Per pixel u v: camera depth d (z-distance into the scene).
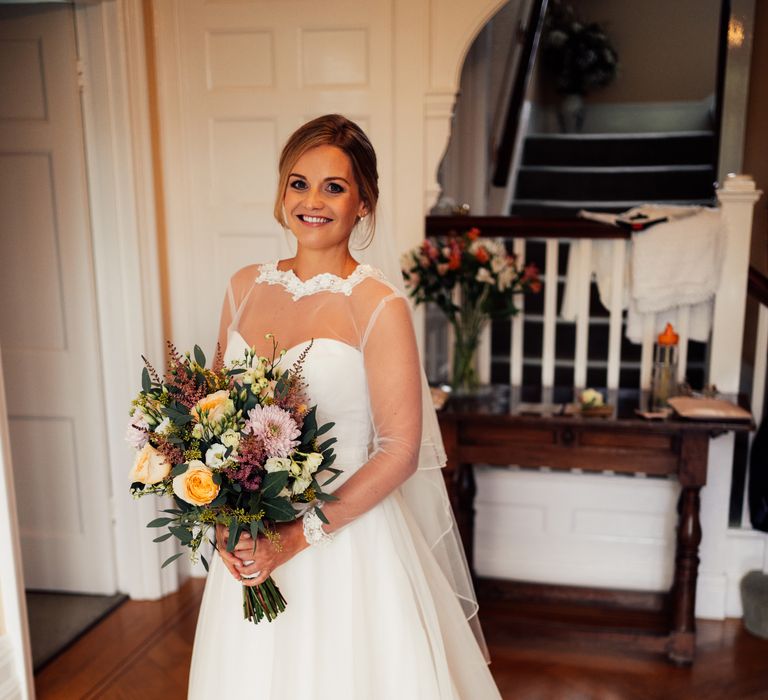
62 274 3.28
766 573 3.35
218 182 3.45
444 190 5.31
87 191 3.23
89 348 3.32
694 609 2.99
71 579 3.53
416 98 3.25
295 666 1.78
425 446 2.02
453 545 2.17
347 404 1.76
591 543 3.45
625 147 6.35
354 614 1.77
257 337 1.85
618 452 2.97
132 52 3.16
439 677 1.86
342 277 1.83
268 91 3.35
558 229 3.30
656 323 3.37
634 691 2.84
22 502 3.50
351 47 3.27
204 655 1.90
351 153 1.75
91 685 2.86
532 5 5.62
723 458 3.24
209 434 1.56
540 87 7.23
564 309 3.45
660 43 7.21
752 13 4.51
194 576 3.71
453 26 3.18
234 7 3.31
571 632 3.12
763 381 3.32
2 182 3.26
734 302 3.21
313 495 1.63
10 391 3.41
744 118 4.61
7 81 3.18
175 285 3.52
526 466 3.06
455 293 3.45
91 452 3.41
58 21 3.10
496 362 4.39
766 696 2.80
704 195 6.02
